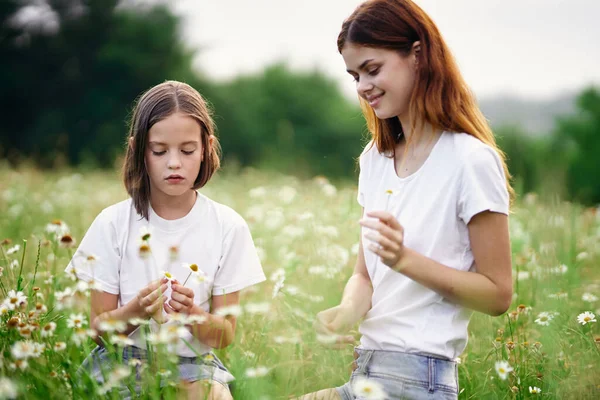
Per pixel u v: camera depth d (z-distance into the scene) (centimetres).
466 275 205
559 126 2539
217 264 244
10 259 295
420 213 216
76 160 2748
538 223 436
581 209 576
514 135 2412
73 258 239
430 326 209
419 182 219
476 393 230
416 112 219
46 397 194
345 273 338
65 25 2977
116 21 3048
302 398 221
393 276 219
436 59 217
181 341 228
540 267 331
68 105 2914
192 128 231
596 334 286
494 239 208
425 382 204
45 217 481
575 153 2464
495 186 209
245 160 3422
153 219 242
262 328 257
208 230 245
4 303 219
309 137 3838
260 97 3903
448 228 213
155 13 3166
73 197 594
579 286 339
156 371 207
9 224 444
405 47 217
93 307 237
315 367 249
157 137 229
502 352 246
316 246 354
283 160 925
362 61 217
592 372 228
